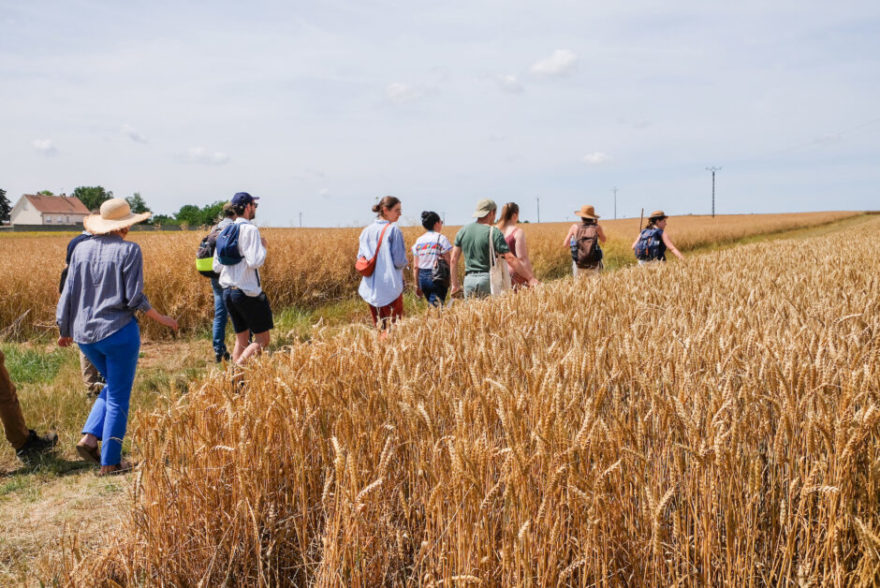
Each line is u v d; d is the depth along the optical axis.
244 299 6.02
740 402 2.44
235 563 2.68
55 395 5.79
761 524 2.21
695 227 45.69
